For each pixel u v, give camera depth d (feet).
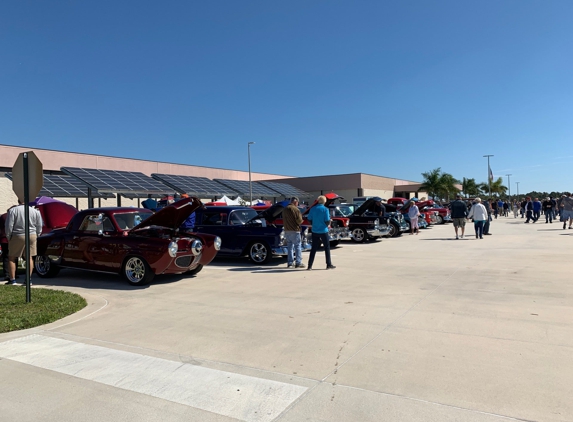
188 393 11.76
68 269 35.22
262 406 10.93
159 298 23.71
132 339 16.49
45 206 38.83
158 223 28.04
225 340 16.14
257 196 135.95
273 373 12.98
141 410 10.87
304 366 13.46
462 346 14.83
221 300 22.74
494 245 45.62
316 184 176.86
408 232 68.13
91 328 18.08
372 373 12.79
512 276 27.45
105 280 29.76
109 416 10.59
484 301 21.03
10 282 28.32
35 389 12.19
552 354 13.91
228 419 10.33
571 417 10.04
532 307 19.71
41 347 15.71
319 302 21.65
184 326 18.11
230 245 36.35
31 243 28.30
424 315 18.80
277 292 24.32
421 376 12.48
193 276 30.48
